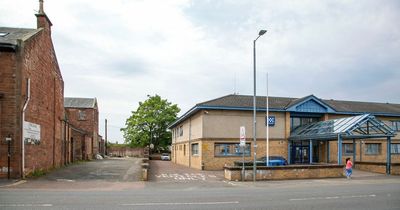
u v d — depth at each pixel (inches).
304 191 635.5
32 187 655.8
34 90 896.3
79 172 1042.1
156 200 493.7
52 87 1119.6
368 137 1151.0
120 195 548.7
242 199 514.9
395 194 588.7
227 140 1307.8
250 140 1338.6
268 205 459.5
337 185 773.3
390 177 1002.1
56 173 980.6
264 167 919.7
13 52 788.6
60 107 1261.1
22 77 792.9
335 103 1625.2
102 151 3036.4
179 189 670.5
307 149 1446.9
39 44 942.4
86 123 2481.5
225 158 1298.0
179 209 420.8
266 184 800.9
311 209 432.8
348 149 1502.2
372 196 559.8
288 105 1418.6
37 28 997.2
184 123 1680.6
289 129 1403.8
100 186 708.0
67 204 446.3
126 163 1653.5
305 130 1357.0
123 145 3358.8
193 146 1467.8
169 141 2723.9
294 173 951.0
